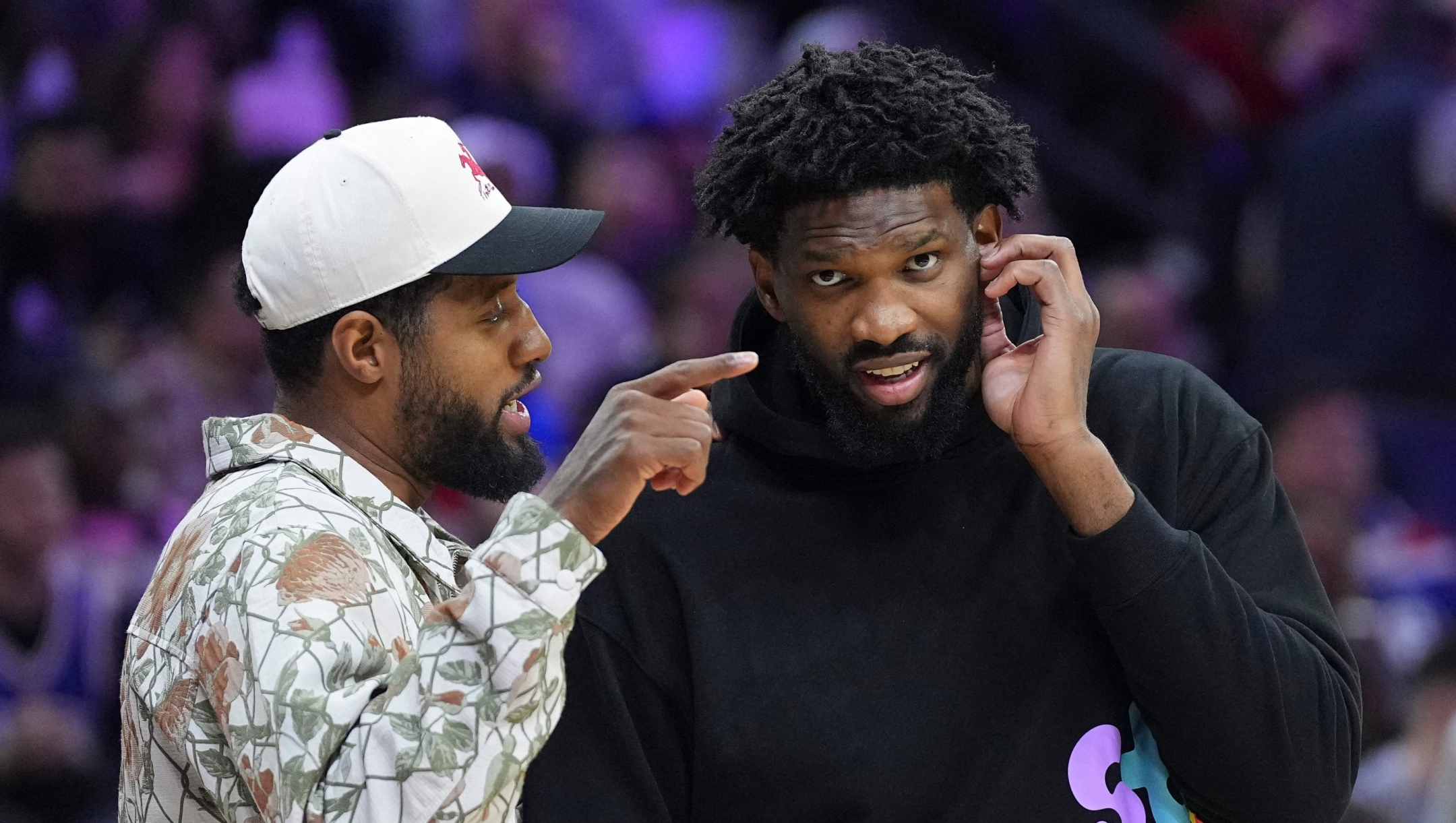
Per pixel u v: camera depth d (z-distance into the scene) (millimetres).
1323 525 15797
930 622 6496
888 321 6086
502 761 5730
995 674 6457
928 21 22891
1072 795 6352
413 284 6715
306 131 19531
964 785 6348
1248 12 23578
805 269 6172
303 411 6930
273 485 6512
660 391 6148
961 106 6191
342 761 5773
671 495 6699
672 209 21156
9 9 20000
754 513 6645
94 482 14867
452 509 14312
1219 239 22766
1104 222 22672
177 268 17859
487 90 20828
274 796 5867
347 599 6152
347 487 6723
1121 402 6723
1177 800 6500
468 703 5734
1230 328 22297
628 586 6602
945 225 6145
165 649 6379
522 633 5758
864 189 6047
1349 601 15445
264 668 5945
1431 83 19844
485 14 20922
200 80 19094
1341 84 23469
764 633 6480
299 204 6730
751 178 6266
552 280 18500
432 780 5668
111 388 15695
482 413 6891
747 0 24734
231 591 6164
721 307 18203
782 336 6793
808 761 6336
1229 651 6047
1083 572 6195
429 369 6785
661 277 18703
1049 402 6074
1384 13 22250
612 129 22359
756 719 6379
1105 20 23109
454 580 6918
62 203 18172
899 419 6316
